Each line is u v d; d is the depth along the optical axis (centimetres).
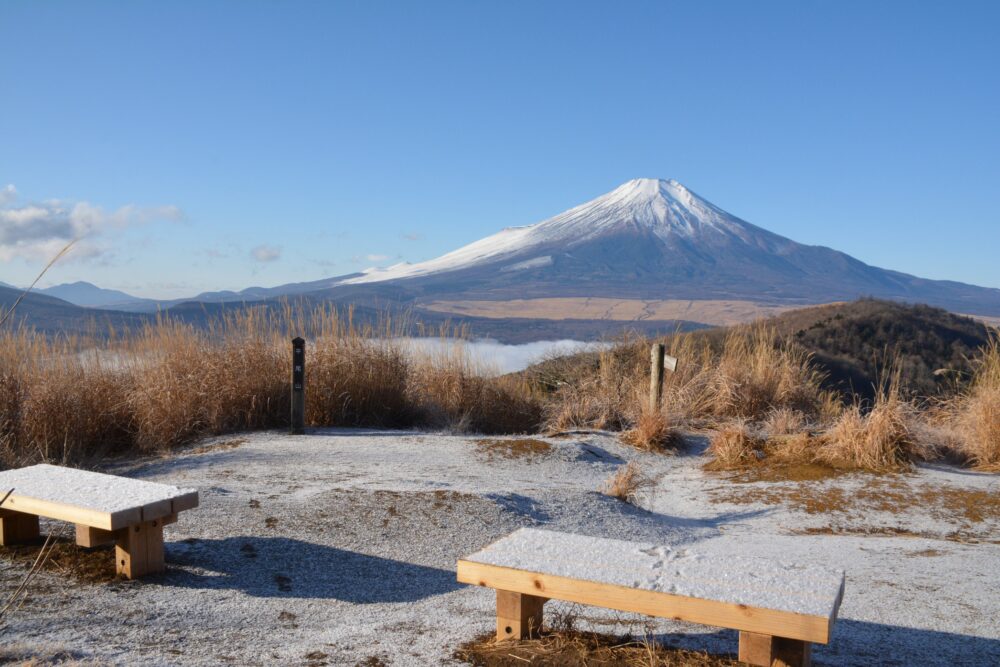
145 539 432
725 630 375
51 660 310
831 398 1112
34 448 785
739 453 835
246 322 982
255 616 388
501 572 344
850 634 379
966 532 600
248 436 880
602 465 835
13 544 471
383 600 429
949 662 344
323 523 542
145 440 844
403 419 1020
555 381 1217
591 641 348
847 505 668
